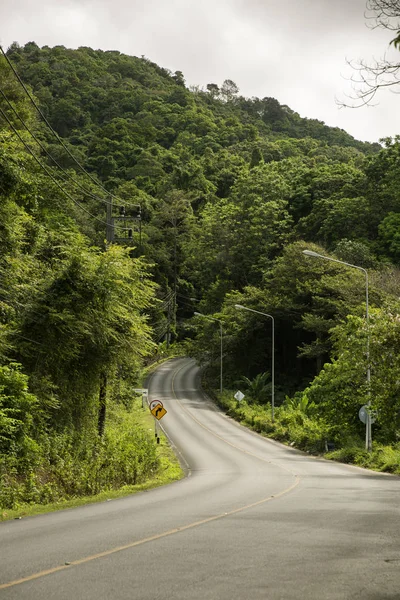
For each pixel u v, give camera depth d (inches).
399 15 402.6
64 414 1140.5
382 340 1139.9
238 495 615.8
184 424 2245.3
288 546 303.3
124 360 1220.5
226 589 213.9
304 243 2849.4
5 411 835.4
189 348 3275.1
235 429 2180.1
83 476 772.0
